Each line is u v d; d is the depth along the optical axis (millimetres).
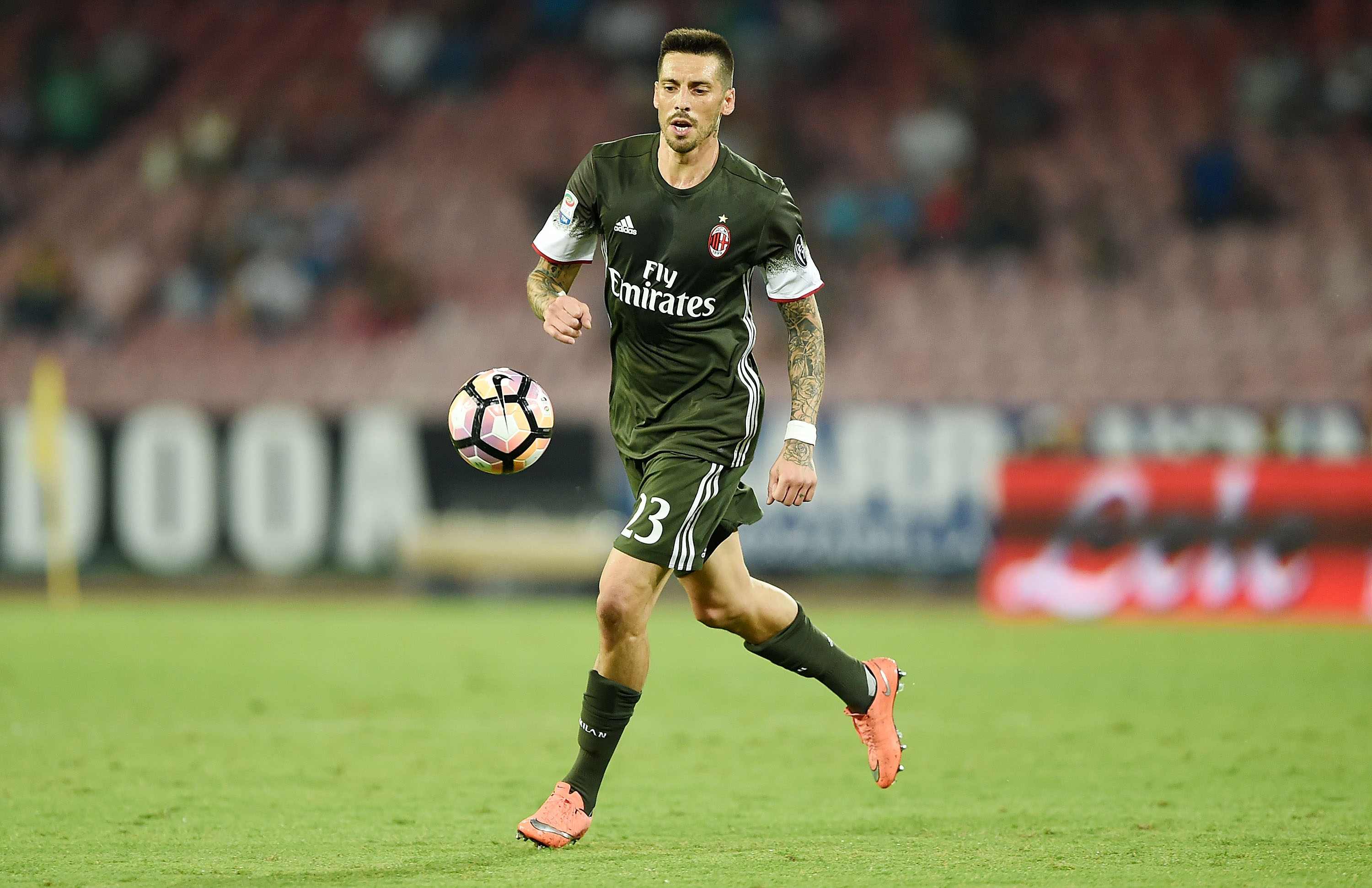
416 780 21172
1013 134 77875
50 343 69188
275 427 54375
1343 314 68438
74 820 18062
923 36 82500
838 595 52938
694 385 16438
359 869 15148
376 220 75750
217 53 84312
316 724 26703
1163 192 75000
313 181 78062
